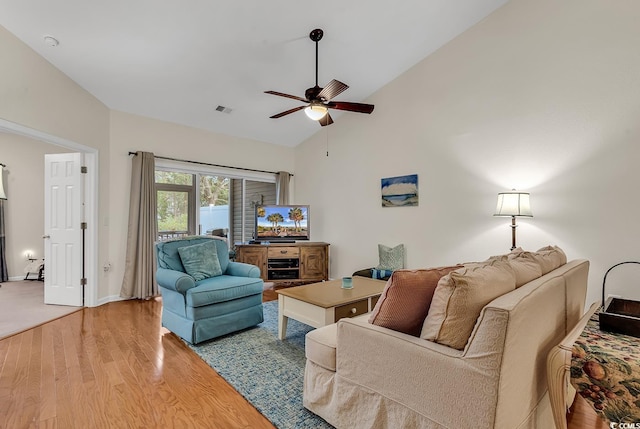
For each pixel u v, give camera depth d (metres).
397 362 1.42
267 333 3.14
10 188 5.60
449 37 3.79
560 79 3.06
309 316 2.65
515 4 3.33
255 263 5.11
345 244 5.20
